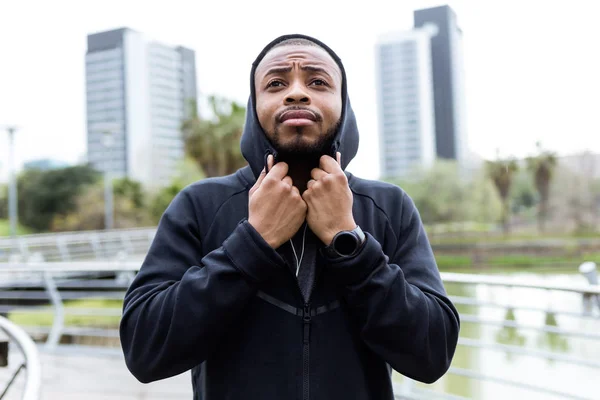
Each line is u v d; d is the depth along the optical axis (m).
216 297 0.95
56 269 4.26
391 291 0.98
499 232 33.12
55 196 29.75
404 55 60.66
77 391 3.46
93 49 51.78
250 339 1.00
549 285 2.37
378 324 0.97
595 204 33.03
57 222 29.75
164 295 1.00
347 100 1.12
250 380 0.99
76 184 30.31
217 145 21.97
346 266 0.97
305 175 1.10
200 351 0.97
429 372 1.02
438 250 30.20
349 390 1.00
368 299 0.98
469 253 29.53
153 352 0.99
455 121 60.47
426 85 60.03
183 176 24.72
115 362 4.17
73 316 9.23
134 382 3.66
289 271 1.02
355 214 1.12
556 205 33.59
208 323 0.95
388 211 1.15
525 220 34.78
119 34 50.88
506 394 4.32
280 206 1.00
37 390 1.39
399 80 60.75
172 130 53.28
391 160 60.94
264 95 1.07
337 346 1.01
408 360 0.99
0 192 31.02
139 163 35.41
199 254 1.11
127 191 29.05
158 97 52.53
